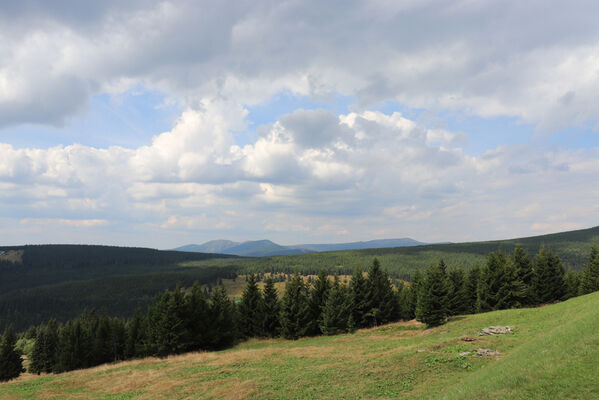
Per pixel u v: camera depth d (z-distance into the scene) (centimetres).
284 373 2889
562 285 7638
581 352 1495
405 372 2378
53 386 3167
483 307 6919
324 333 6412
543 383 1321
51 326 9412
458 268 8581
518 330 3269
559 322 3062
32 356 9044
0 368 7069
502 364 1856
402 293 9200
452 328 4650
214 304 6094
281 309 6562
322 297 7056
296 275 6988
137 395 2698
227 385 2683
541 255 7794
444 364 2403
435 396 1752
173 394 2611
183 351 5369
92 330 9062
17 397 2744
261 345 5847
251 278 7081
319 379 2538
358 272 7338
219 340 5803
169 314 5375
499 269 6825
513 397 1295
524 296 6625
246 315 6856
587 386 1202
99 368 4194
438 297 5416
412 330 5606
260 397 2277
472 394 1454
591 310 2706
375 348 3838
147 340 6044
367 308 7138
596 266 7775
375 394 2062
